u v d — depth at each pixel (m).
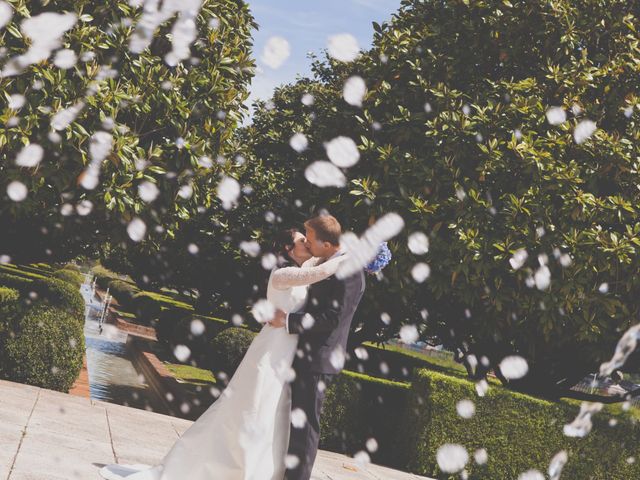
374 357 15.50
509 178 8.91
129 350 18.11
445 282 8.77
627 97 9.20
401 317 10.77
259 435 3.84
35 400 5.98
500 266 8.50
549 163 8.64
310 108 14.23
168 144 8.36
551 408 7.92
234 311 15.07
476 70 9.98
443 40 9.89
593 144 8.79
